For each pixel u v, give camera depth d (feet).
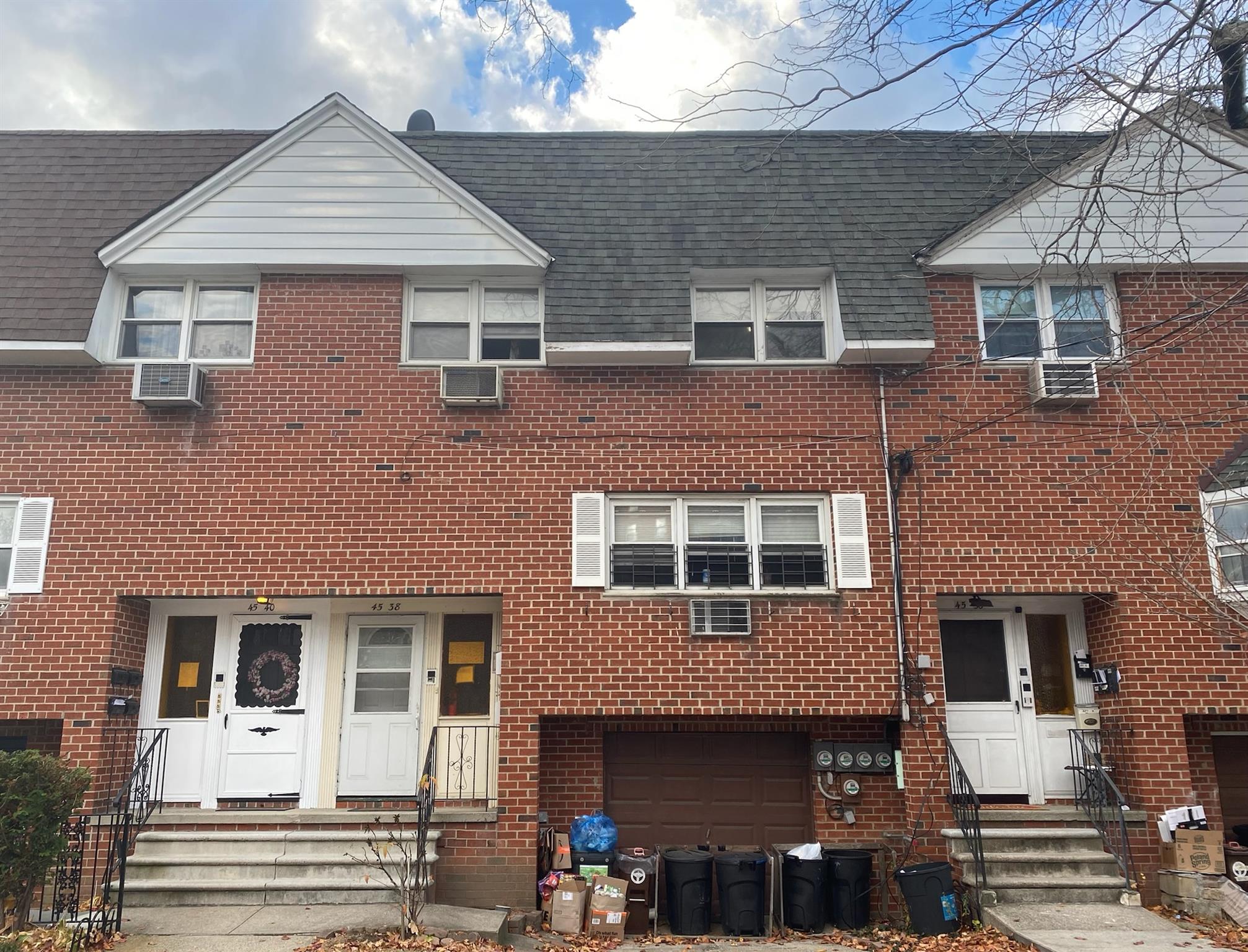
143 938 25.35
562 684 32.04
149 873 29.50
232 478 33.42
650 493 33.96
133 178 38.19
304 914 27.48
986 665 35.17
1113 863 30.22
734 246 35.94
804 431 34.27
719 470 33.91
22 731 33.50
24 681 31.60
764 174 38.91
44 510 32.89
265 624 34.88
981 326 35.37
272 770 33.58
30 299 33.65
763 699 31.99
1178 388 34.63
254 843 30.48
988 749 34.22
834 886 30.42
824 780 33.09
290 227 34.96
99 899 27.61
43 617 32.09
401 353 34.81
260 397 34.14
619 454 34.01
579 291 34.53
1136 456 34.06
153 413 33.86
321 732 33.86
